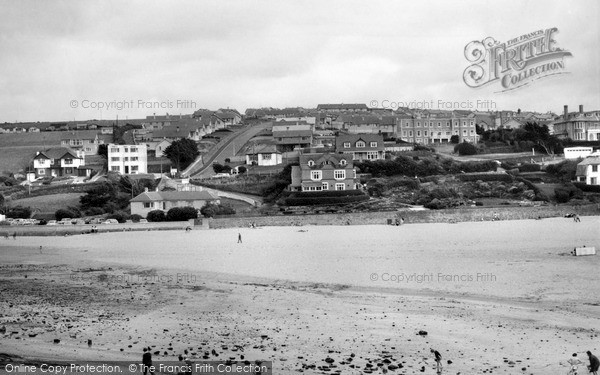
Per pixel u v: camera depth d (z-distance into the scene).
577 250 99.44
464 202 180.12
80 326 60.56
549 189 195.00
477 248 110.50
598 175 199.38
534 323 60.59
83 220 171.75
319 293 75.81
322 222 162.12
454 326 60.09
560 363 49.69
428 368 48.78
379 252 108.62
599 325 59.53
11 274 94.00
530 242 117.31
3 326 60.41
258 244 124.94
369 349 53.53
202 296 74.62
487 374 47.59
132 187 195.38
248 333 58.34
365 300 71.56
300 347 54.03
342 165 194.38
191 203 182.12
